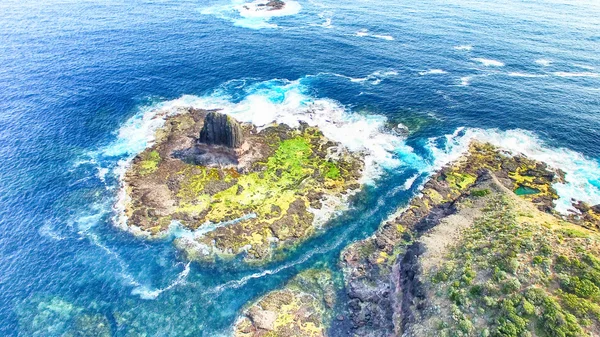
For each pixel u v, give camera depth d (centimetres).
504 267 4344
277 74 9962
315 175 6862
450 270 4656
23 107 8431
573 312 3716
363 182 6794
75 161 7181
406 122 8225
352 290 5088
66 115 8288
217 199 6350
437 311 4272
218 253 5588
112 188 6619
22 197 6412
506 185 6519
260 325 4716
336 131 7938
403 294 4859
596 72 9719
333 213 6222
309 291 5128
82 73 9694
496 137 7681
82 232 5894
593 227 5641
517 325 3772
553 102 8612
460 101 8819
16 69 9669
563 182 6575
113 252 5616
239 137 6969
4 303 4956
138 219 6047
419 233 5788
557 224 5203
